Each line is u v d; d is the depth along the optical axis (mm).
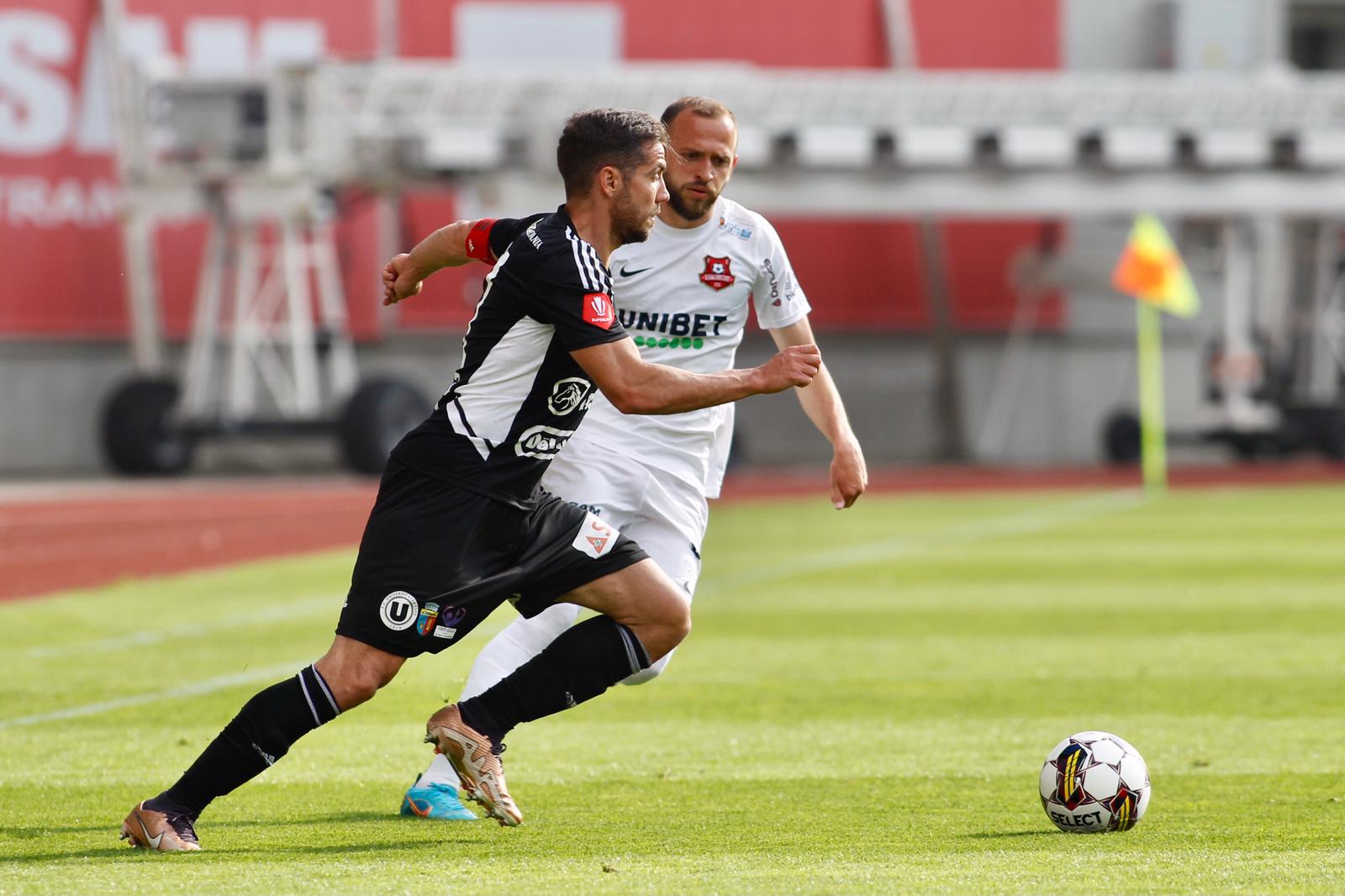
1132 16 102250
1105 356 101938
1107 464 93250
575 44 93250
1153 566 45344
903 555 48594
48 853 15398
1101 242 100500
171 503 65688
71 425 85875
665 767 20250
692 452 19219
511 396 15195
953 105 83500
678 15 94688
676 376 15031
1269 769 19891
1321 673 27812
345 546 50844
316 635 32469
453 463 15133
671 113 18562
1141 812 16297
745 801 18125
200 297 79125
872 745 21750
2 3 83312
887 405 99500
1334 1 112125
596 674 15969
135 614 35656
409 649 15180
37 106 84375
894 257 99062
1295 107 86125
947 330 98500
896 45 96875
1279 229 99812
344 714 23859
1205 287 101812
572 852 15461
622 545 16141
